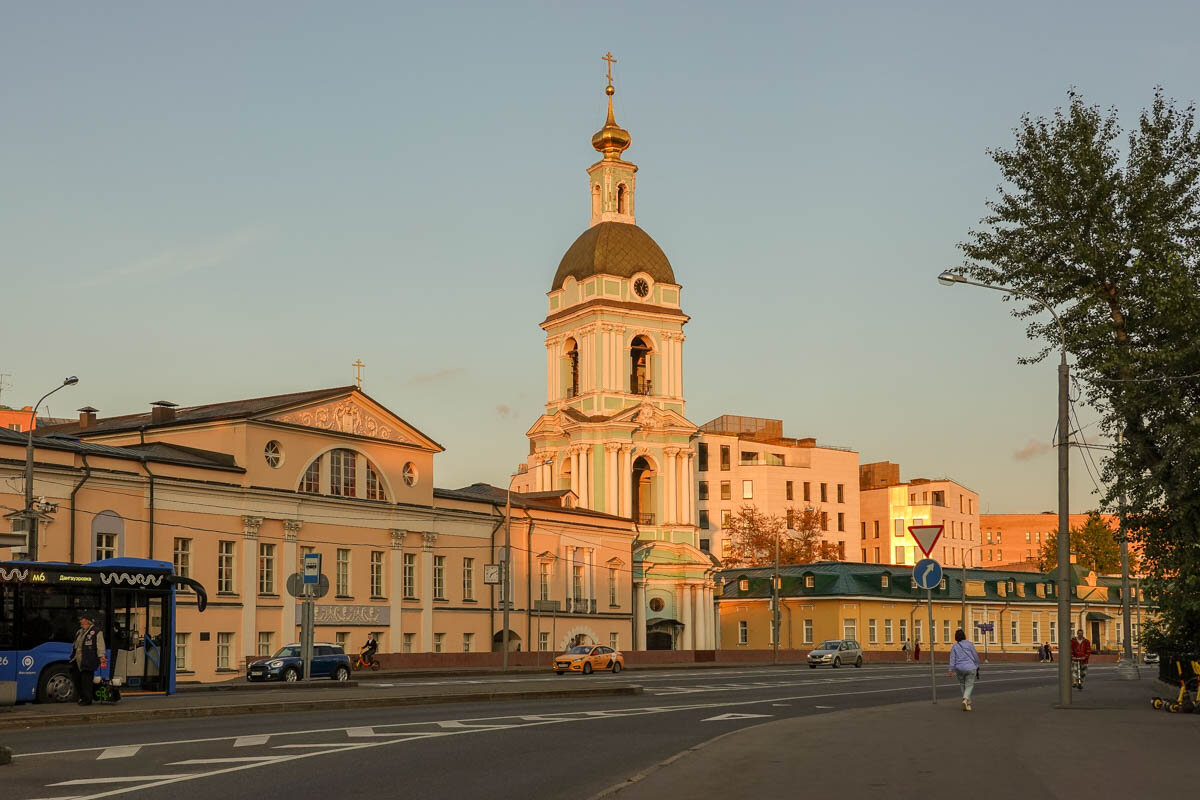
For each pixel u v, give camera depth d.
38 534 46.44
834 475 135.88
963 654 27.94
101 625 30.67
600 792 14.95
